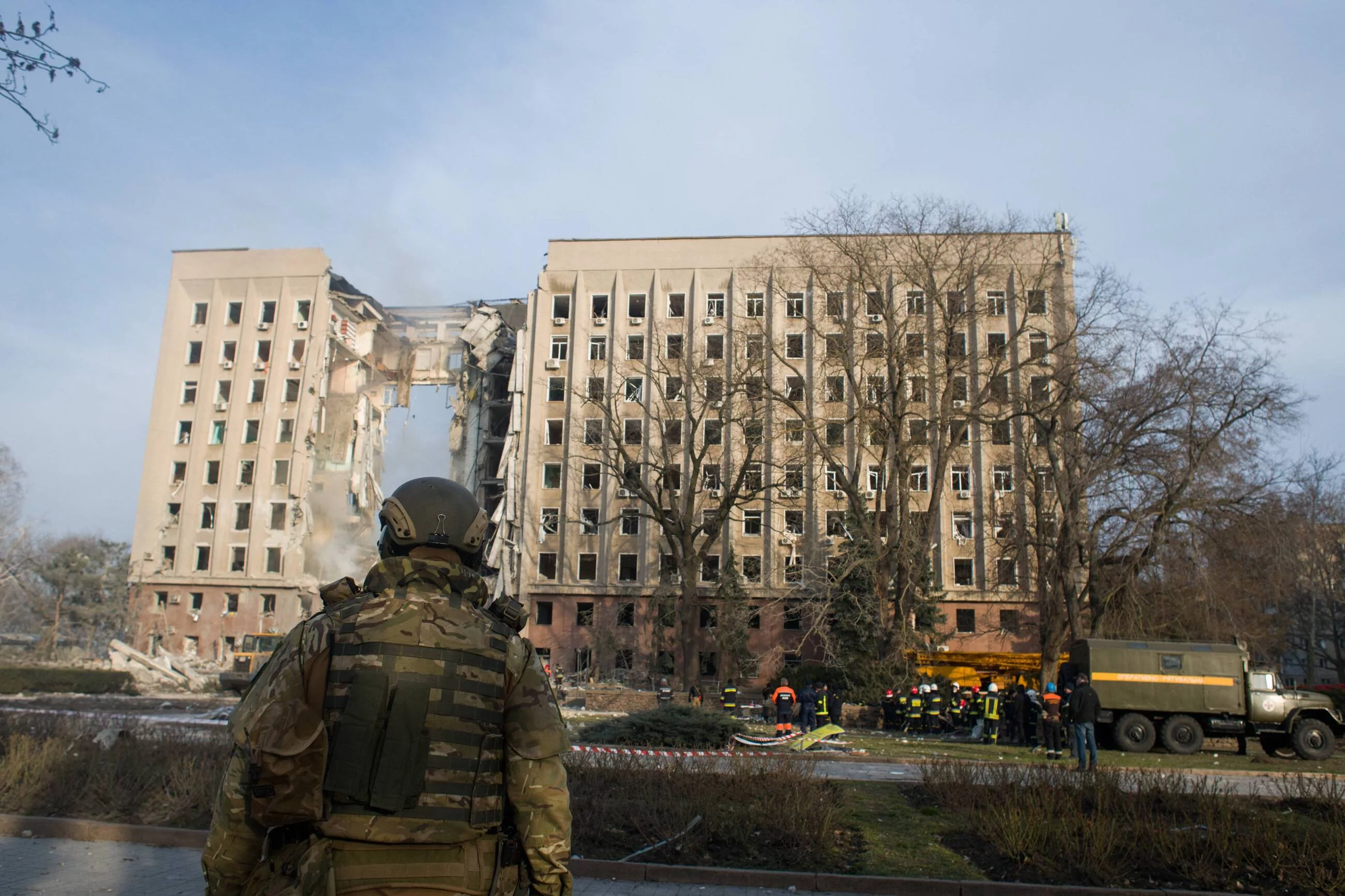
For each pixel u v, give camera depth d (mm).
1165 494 31984
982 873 8680
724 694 35969
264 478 60344
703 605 53062
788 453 49375
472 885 2416
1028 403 35469
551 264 60969
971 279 36719
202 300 64688
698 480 49938
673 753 13805
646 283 60125
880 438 38719
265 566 59312
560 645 55250
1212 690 23469
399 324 68875
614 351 58750
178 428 62938
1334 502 42406
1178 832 9172
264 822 2342
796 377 55469
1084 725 16766
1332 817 10086
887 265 40031
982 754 20797
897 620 35938
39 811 10336
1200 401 31406
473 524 2904
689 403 43969
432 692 2453
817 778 11695
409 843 2326
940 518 54125
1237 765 20391
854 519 45344
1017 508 39594
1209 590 31062
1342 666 61875
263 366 62531
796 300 56875
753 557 54906
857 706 32844
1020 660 35906
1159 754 23219
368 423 64250
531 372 59844
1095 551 33906
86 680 36469
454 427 64688
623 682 50969
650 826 9562
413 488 2883
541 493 58156
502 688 2641
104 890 7605
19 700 29375
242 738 2420
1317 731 22875
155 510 61625
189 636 59156
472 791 2469
